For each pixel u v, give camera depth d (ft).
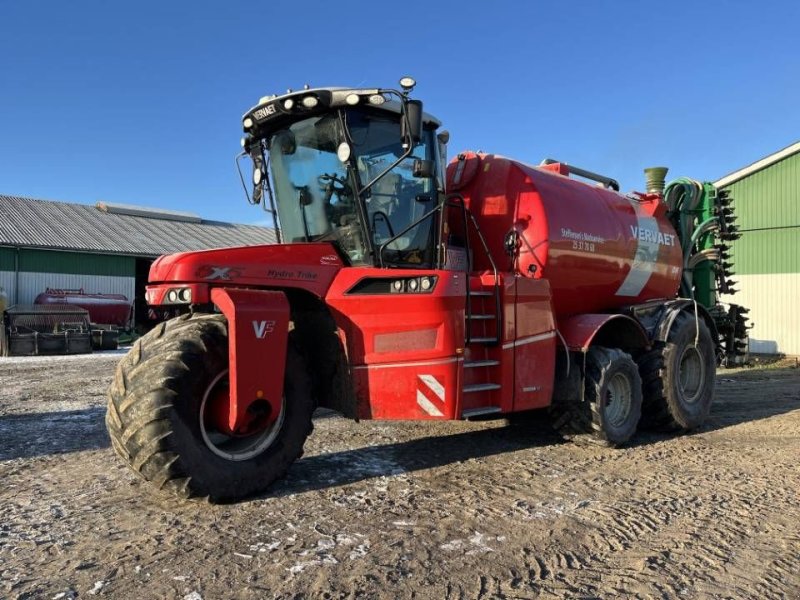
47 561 11.11
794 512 14.35
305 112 16.96
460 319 16.99
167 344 13.67
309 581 10.45
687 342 24.35
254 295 14.26
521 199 21.24
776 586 10.64
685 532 13.03
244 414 13.75
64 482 15.99
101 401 30.35
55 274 86.38
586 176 26.18
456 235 21.54
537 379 19.22
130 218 110.42
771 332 67.56
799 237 66.03
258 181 18.95
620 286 24.57
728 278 38.17
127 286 92.84
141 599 9.75
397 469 17.57
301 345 16.53
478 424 24.34
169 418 13.15
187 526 12.84
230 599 9.78
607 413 20.71
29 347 63.26
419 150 18.15
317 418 25.04
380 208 17.39
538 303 19.39
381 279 16.43
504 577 10.80
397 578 10.65
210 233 113.29
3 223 90.22
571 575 10.94
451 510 14.15
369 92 15.94
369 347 16.12
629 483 16.63
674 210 30.14
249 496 14.76
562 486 16.22
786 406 30.22
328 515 13.64
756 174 69.00
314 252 16.35
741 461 19.17
